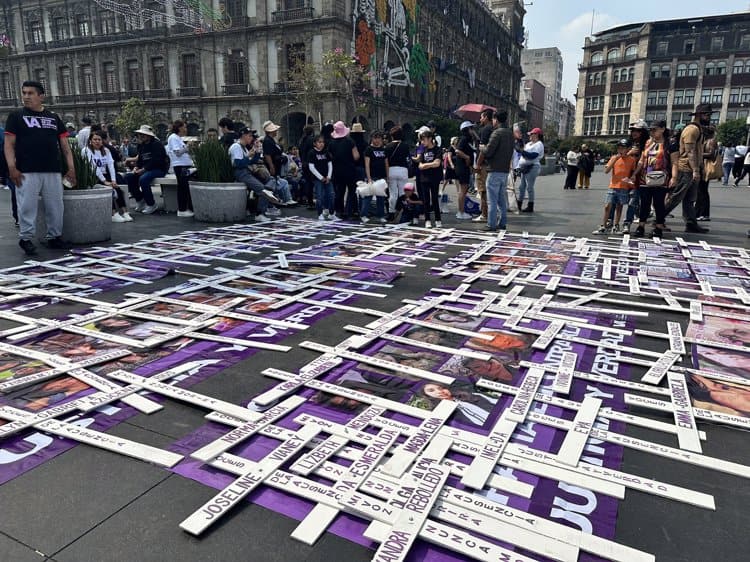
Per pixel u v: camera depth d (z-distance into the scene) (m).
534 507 1.89
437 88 48.16
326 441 2.21
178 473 2.06
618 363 3.19
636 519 1.84
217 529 1.76
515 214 10.64
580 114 82.12
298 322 3.84
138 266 5.59
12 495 1.92
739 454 2.25
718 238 7.78
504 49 68.62
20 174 5.88
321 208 9.47
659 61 72.88
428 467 2.03
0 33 43.78
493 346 3.41
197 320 3.81
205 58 36.75
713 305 4.37
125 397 2.62
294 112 34.62
